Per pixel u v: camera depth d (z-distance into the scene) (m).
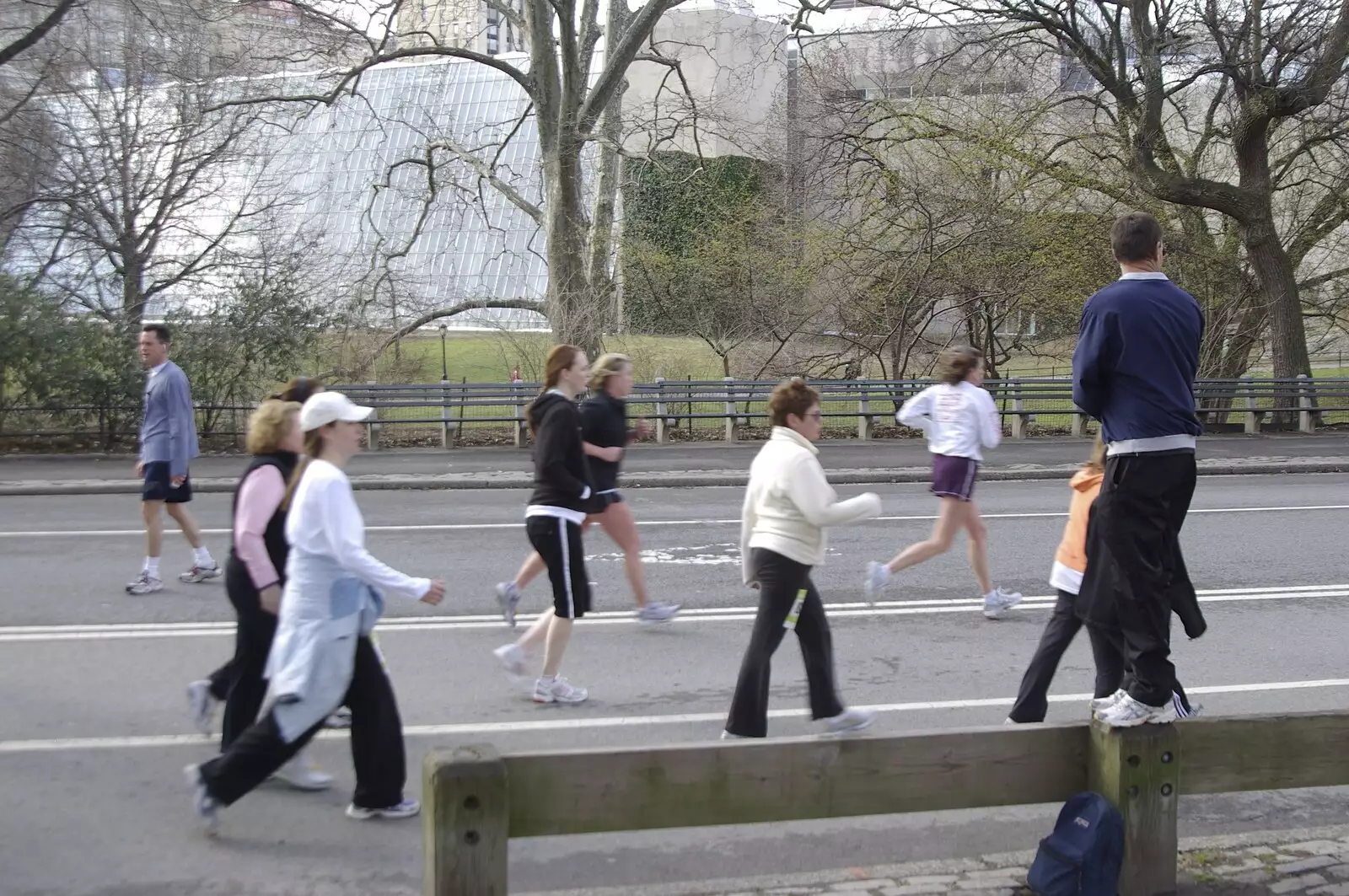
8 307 18.19
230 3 20.25
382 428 19.70
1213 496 14.96
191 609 8.82
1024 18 21.58
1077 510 5.89
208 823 4.91
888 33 24.06
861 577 10.16
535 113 23.03
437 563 10.62
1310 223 23.98
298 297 20.23
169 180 24.44
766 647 5.70
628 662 7.56
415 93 25.94
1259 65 20.86
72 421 18.78
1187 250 23.16
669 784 3.73
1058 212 22.62
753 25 30.05
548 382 6.78
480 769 3.51
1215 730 4.13
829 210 23.56
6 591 9.39
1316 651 7.91
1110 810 4.02
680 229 23.31
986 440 8.64
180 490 9.42
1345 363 32.72
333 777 5.61
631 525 8.39
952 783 4.00
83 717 6.38
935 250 22.27
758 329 23.47
